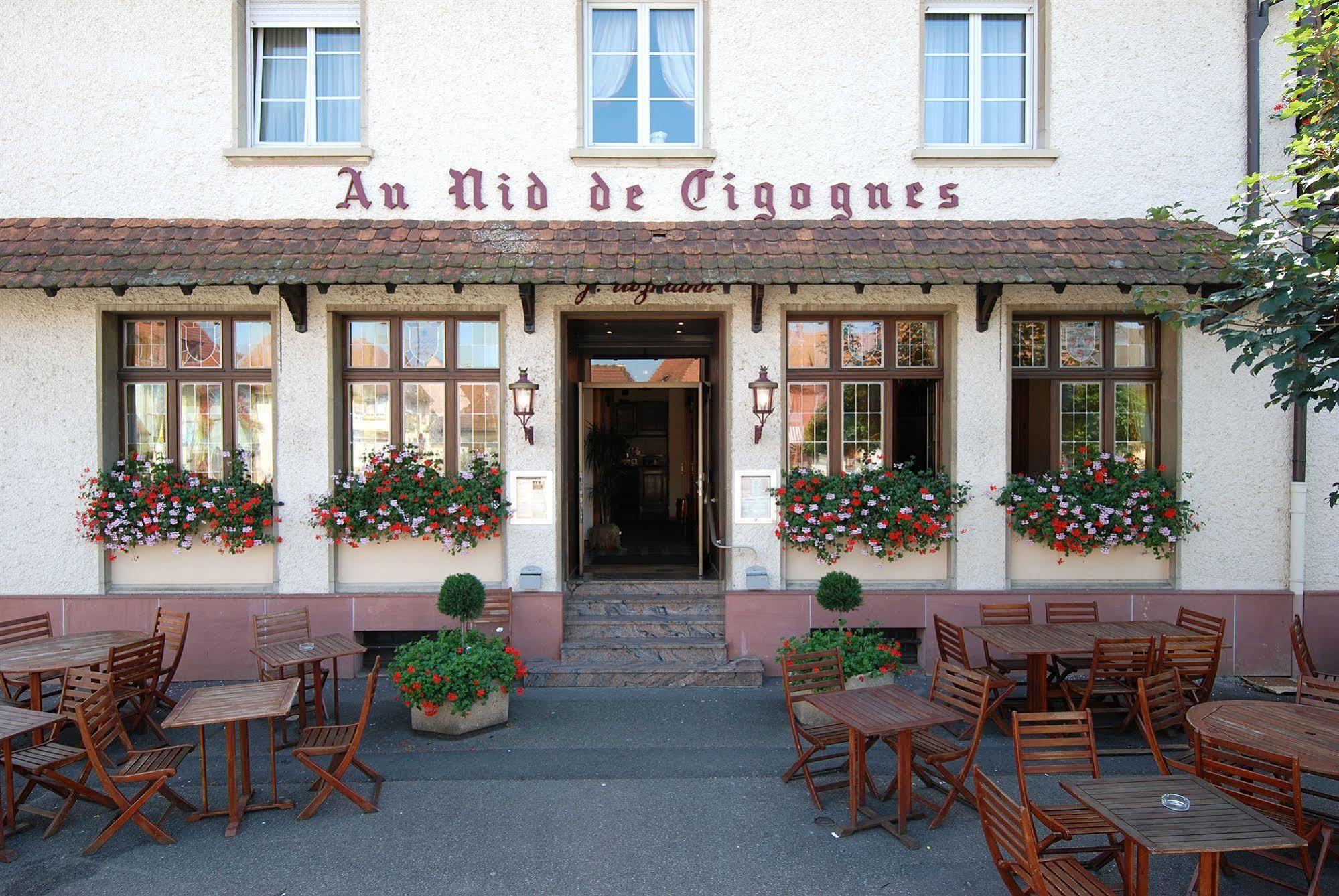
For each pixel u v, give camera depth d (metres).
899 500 7.09
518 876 4.01
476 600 6.30
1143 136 7.28
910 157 7.30
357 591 7.23
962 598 7.21
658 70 7.59
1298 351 4.75
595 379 8.73
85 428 7.08
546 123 7.29
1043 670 5.91
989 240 6.89
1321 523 7.29
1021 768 3.96
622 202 7.31
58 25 7.13
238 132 7.20
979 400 7.24
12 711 4.50
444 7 7.24
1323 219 4.98
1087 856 4.24
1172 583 7.30
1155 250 6.75
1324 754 3.80
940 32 7.54
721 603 7.54
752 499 7.30
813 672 5.17
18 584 7.07
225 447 7.37
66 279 6.30
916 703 4.59
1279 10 7.22
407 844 4.30
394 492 7.11
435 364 7.47
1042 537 7.14
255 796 4.85
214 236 6.82
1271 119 7.21
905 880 3.96
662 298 7.28
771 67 7.31
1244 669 7.23
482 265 6.50
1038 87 7.42
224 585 7.24
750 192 7.30
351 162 7.23
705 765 5.31
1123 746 5.63
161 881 3.96
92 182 7.15
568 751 5.53
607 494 9.26
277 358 7.15
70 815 4.65
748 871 4.05
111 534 6.95
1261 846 2.97
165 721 4.25
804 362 7.52
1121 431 7.54
